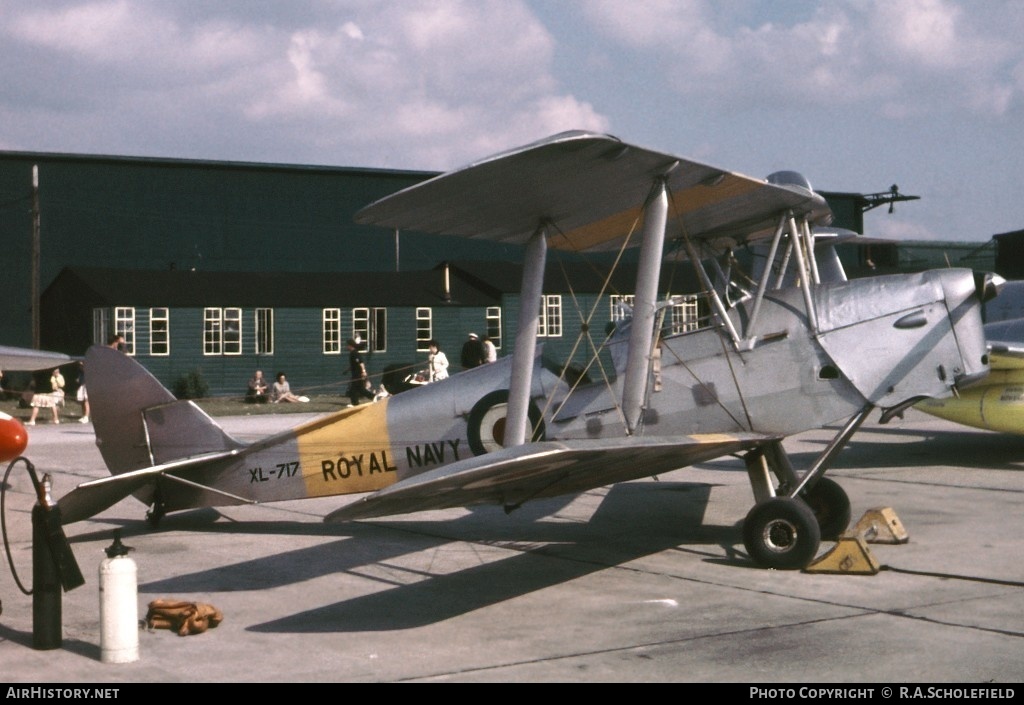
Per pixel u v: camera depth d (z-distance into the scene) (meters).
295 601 6.96
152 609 6.25
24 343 41.62
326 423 9.32
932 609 6.48
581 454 6.09
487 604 6.82
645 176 7.54
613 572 7.72
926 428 18.16
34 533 5.84
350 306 37.44
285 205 46.12
